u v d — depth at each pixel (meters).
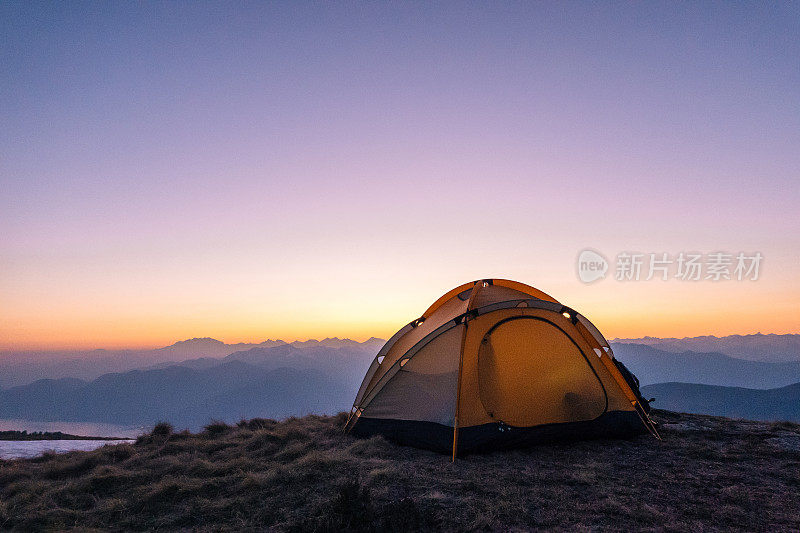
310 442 10.31
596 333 10.25
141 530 6.09
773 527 5.59
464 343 9.99
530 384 9.92
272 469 8.22
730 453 8.78
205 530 5.95
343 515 5.79
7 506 6.91
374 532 5.47
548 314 10.44
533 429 9.56
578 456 8.84
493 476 7.64
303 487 7.29
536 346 10.21
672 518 5.88
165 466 8.92
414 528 5.60
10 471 8.87
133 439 12.27
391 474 7.63
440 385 9.91
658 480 7.36
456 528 5.62
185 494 7.23
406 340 11.80
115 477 8.14
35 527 6.21
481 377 9.84
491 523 5.70
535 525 5.70
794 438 9.77
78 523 6.36
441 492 6.88
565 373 10.09
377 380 11.53
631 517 5.91
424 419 9.79
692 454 8.78
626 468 8.04
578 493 6.81
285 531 5.71
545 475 7.66
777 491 6.80
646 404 10.70
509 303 10.24
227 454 9.82
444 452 9.21
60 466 9.09
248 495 7.06
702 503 6.38
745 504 6.32
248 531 5.74
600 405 10.02
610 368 10.26
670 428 10.86
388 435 10.21
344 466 8.27
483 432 9.28
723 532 5.45
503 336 10.20
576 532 5.48
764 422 11.71
